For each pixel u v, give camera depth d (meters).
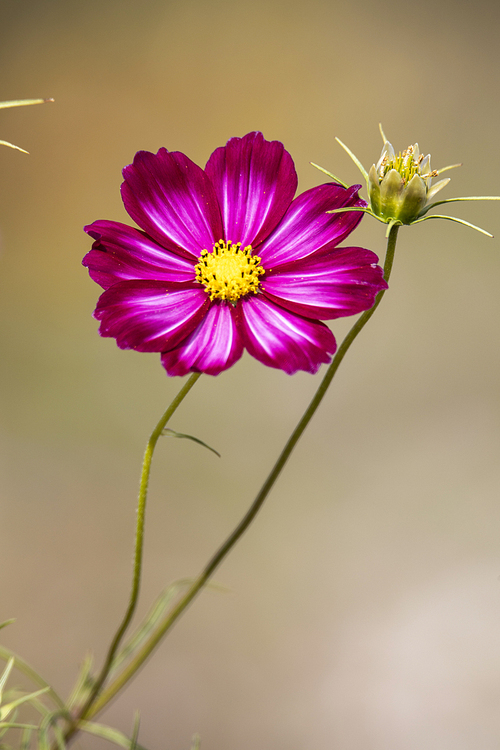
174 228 0.52
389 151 0.51
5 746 0.53
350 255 0.51
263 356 0.51
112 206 1.46
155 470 1.03
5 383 1.14
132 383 1.18
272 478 0.52
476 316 1.25
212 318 0.52
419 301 1.27
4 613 0.82
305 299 0.51
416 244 1.36
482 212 1.41
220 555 0.52
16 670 0.77
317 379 1.18
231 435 1.10
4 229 1.39
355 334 0.51
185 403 1.14
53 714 0.53
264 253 0.52
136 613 0.85
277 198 0.53
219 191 0.53
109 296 0.51
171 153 0.53
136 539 0.52
